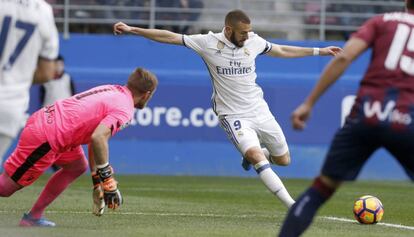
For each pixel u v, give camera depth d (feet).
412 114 66.18
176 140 212.02
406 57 67.15
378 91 66.95
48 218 101.30
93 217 104.22
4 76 65.10
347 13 240.94
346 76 218.38
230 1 237.45
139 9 231.71
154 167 210.59
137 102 90.94
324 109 216.33
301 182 198.18
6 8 64.85
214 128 213.87
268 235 87.56
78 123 87.40
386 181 212.02
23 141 87.45
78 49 214.48
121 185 173.58
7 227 89.51
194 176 208.03
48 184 92.63
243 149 109.60
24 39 65.36
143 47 215.92
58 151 88.12
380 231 96.84
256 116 112.98
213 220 105.91
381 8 242.58
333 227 99.71
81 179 187.83
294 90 217.36
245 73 112.57
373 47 68.23
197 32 234.58
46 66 67.10
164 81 212.84
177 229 91.76
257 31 238.68
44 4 66.54
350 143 67.77
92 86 213.25
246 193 161.79
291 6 241.14
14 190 89.40
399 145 67.00
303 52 117.50
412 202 150.92
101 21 231.09
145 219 104.12
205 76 214.48
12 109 65.21
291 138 215.72
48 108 88.94
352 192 172.35
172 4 234.99
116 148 209.15
